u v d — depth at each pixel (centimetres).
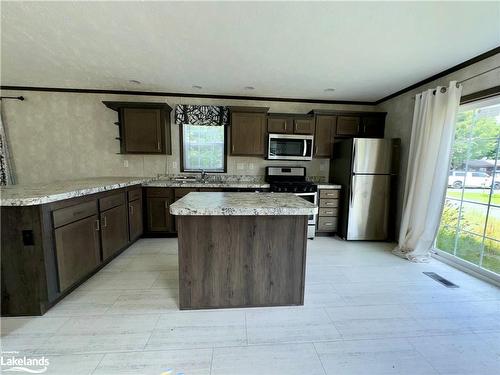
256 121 361
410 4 153
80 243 200
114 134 364
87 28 190
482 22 170
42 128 352
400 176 334
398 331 156
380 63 246
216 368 126
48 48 223
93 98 355
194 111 356
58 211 175
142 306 179
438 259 275
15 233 159
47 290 166
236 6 160
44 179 360
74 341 143
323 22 176
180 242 168
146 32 195
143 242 327
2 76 299
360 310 178
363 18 170
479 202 237
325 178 405
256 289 178
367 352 138
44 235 163
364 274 238
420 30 183
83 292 198
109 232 246
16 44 216
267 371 125
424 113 267
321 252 299
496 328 160
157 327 156
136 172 378
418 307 183
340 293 202
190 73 283
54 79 308
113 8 164
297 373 124
